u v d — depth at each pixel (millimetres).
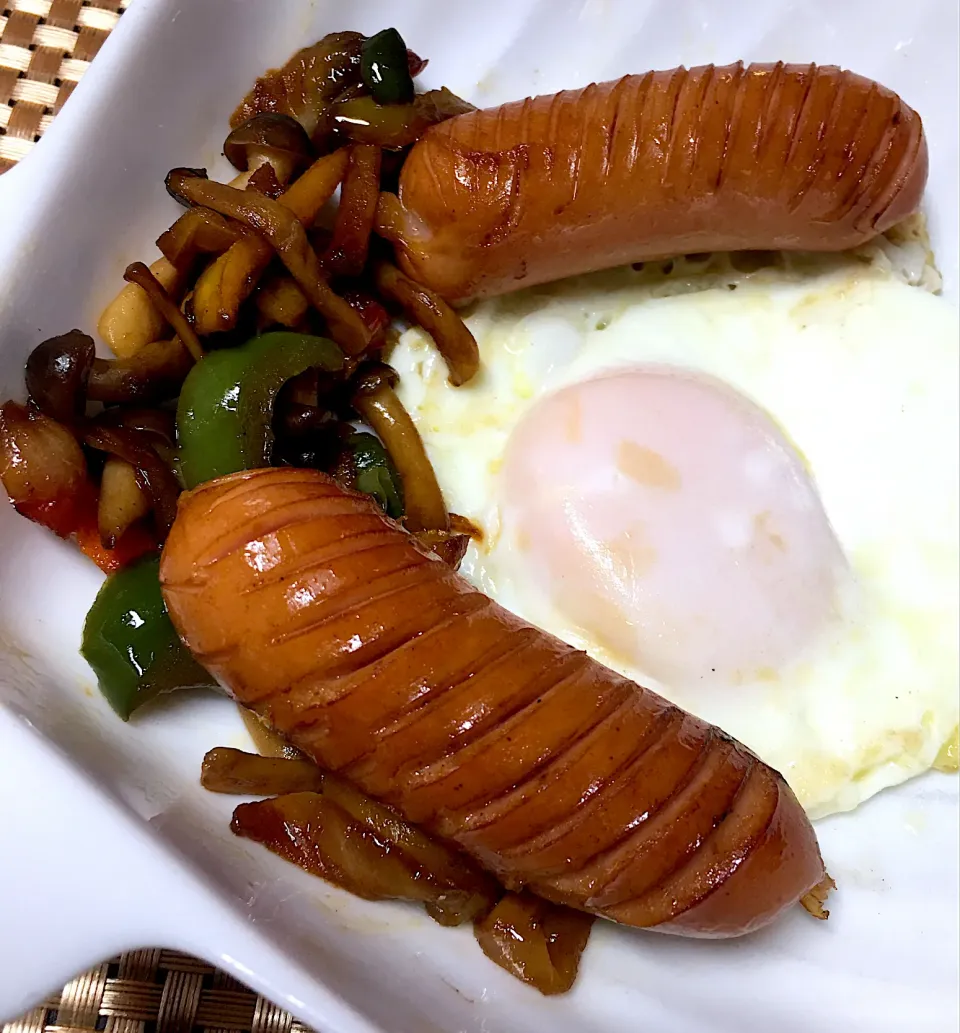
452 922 158
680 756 141
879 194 179
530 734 135
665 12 207
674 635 178
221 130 183
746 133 171
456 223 173
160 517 163
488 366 192
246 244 162
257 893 145
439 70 207
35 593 163
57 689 156
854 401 193
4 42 204
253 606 134
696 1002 166
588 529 180
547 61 210
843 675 182
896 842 189
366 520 143
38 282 157
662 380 189
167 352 166
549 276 186
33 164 156
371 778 140
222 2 171
